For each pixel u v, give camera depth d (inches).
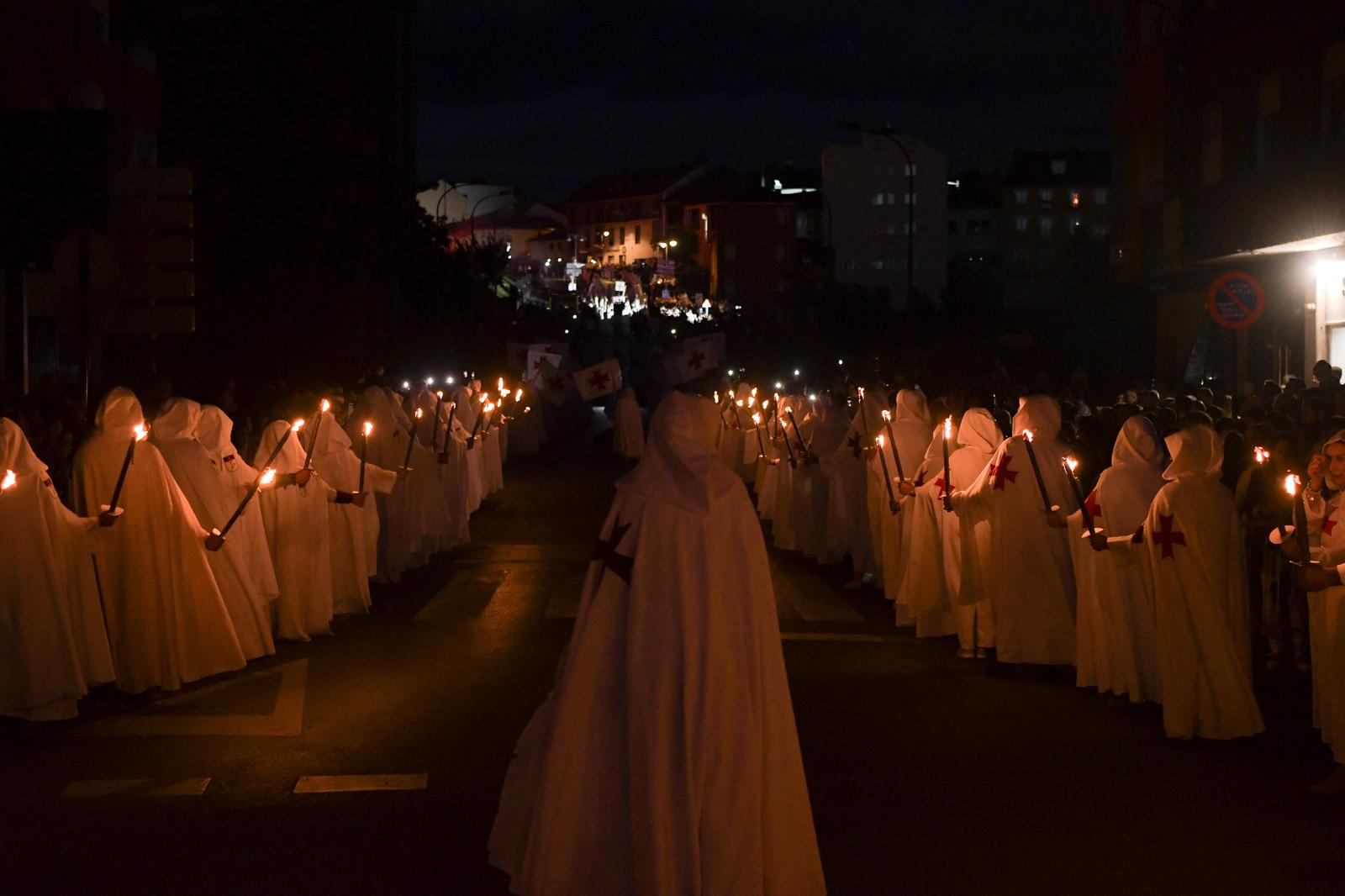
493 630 476.1
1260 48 922.7
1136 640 354.0
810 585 587.8
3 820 270.7
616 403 1385.3
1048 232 4033.0
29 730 326.6
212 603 390.0
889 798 283.0
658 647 200.2
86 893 231.6
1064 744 325.1
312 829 263.3
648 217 5032.0
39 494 330.0
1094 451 557.9
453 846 253.3
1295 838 258.7
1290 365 901.8
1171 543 323.0
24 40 812.0
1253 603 457.7
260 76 1280.8
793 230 4111.7
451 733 334.6
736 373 1151.6
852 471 621.6
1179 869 242.5
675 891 196.9
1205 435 323.9
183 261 568.7
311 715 353.1
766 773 203.9
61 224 506.3
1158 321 1178.6
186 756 314.5
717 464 208.1
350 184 1296.8
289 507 456.4
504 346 2034.9
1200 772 302.0
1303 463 416.2
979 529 412.2
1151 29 1173.7
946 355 1216.8
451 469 703.7
